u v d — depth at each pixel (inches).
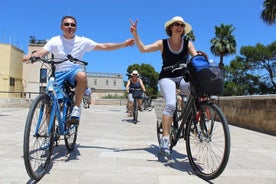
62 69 185.6
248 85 1784.0
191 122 173.5
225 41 1652.3
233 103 475.5
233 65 1809.8
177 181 153.4
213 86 154.4
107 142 256.4
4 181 143.9
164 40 191.2
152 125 413.1
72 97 191.5
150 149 229.8
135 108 442.3
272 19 1091.3
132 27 187.3
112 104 1283.2
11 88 1640.0
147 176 159.8
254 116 401.7
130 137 291.6
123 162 187.0
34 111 142.6
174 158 200.8
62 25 193.0
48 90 161.0
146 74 2598.4
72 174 158.4
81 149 221.3
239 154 227.6
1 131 300.4
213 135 157.3
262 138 321.1
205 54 184.9
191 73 161.5
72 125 194.7
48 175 155.4
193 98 167.6
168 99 181.9
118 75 3358.8
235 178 162.4
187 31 194.4
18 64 1728.6
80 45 196.7
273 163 199.8
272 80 1770.4
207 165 166.2
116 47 202.4
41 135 149.3
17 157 188.5
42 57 185.0
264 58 1754.4
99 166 175.8
